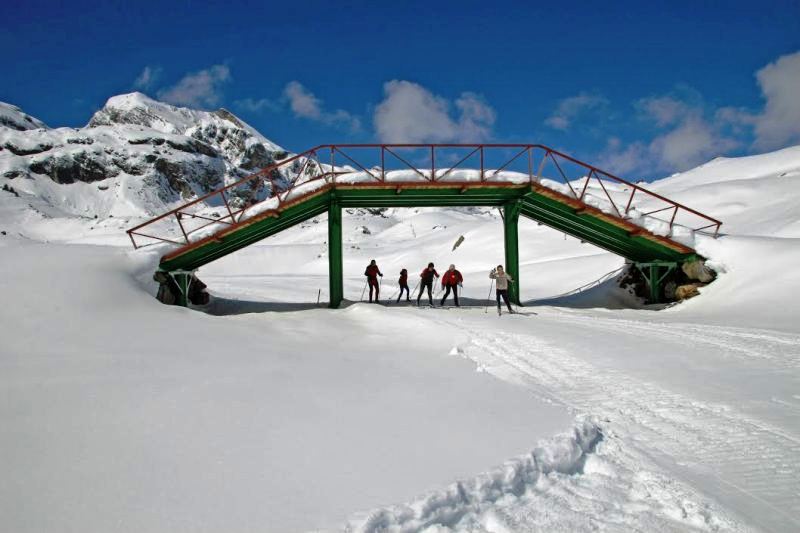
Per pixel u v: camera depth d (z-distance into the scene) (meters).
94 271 13.70
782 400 6.94
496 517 3.86
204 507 3.70
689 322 14.66
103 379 7.08
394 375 8.13
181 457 4.58
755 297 17.00
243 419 5.60
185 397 6.31
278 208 17.83
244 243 20.00
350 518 3.49
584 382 7.94
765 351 10.09
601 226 19.33
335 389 7.01
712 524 3.95
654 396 7.17
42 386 6.71
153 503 3.76
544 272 32.25
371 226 181.75
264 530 3.38
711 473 4.82
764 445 5.45
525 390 7.23
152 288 15.80
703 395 7.20
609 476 4.79
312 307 20.77
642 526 3.90
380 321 14.33
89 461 4.49
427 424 5.55
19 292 11.53
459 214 198.12
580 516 3.99
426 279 19.06
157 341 9.80
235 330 11.60
